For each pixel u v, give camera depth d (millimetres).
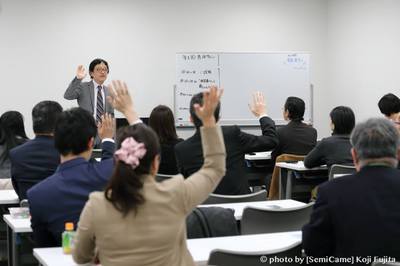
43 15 7562
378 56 7648
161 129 3986
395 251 1906
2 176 4113
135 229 1663
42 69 7566
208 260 1938
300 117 5668
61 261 2070
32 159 3145
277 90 8305
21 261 3150
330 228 1975
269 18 8516
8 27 7410
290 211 2658
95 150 4293
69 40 7676
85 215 1705
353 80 8195
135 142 1667
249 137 3572
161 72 8062
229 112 8125
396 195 1940
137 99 7977
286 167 5230
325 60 8805
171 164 3990
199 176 1810
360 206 1928
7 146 4133
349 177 2000
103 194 1708
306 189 5406
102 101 6414
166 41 8070
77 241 1753
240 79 8164
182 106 7984
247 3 8414
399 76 7273
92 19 7766
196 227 2479
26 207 3115
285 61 8328
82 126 2262
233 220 2564
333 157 4762
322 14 8758
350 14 8203
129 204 1643
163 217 1687
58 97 7645
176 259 1732
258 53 8227
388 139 1979
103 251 1700
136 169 1687
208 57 8039
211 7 8250
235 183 3504
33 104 7551
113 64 7871
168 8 8070
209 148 1838
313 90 8750
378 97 7680
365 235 1910
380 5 7586
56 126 2273
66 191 2221
